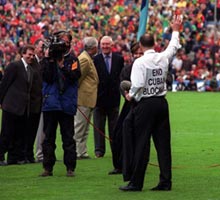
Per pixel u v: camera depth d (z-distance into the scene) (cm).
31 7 11912
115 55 4241
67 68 3491
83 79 4172
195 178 3597
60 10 11906
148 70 3162
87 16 11719
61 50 3484
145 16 5553
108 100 4225
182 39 10400
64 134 3575
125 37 10944
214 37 10294
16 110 3984
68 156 3594
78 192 3262
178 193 3219
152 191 3253
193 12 11006
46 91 3509
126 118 3241
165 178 3259
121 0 11906
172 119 6569
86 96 4178
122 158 3447
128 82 3478
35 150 4581
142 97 3181
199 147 4788
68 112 3525
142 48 3209
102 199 3114
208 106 7669
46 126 3575
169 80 3303
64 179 3562
